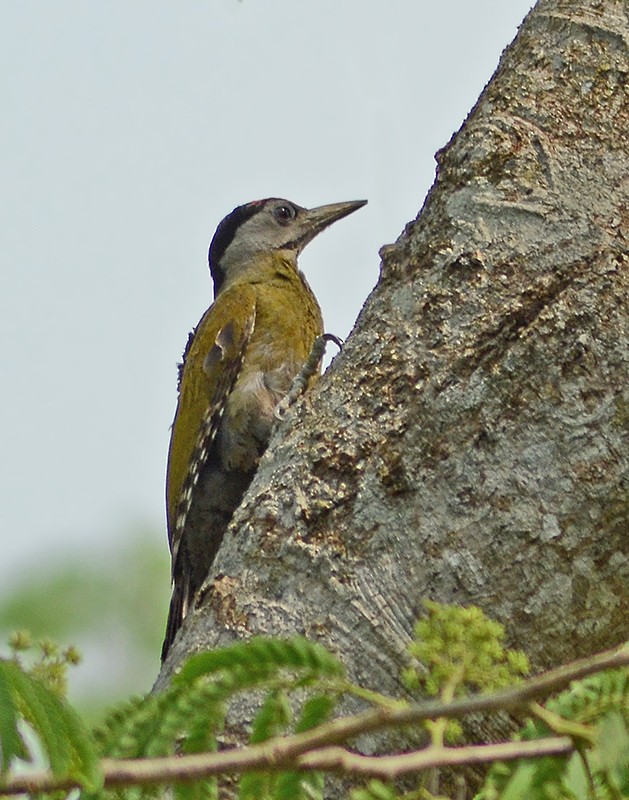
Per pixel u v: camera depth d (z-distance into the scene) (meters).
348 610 7.83
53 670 5.51
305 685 5.53
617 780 5.12
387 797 5.32
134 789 5.42
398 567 7.90
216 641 7.91
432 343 8.49
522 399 8.09
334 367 8.91
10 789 4.69
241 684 5.46
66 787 4.75
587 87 9.30
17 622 12.77
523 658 5.61
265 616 7.93
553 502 7.84
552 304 8.31
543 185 8.88
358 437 8.37
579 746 5.11
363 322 9.02
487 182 9.02
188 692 5.41
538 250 8.59
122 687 13.01
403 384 8.43
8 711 4.67
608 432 7.93
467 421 8.13
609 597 7.72
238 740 7.20
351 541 8.04
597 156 8.94
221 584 8.16
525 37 9.84
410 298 8.79
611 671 5.30
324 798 7.03
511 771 5.46
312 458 8.40
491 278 8.58
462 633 5.44
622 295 8.26
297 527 8.16
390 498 8.09
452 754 5.04
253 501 8.45
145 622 13.38
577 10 9.69
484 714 7.21
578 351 8.11
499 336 8.30
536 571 7.75
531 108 9.29
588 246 8.52
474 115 9.62
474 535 7.86
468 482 7.98
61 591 13.08
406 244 9.17
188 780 4.81
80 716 4.78
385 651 7.68
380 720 4.86
